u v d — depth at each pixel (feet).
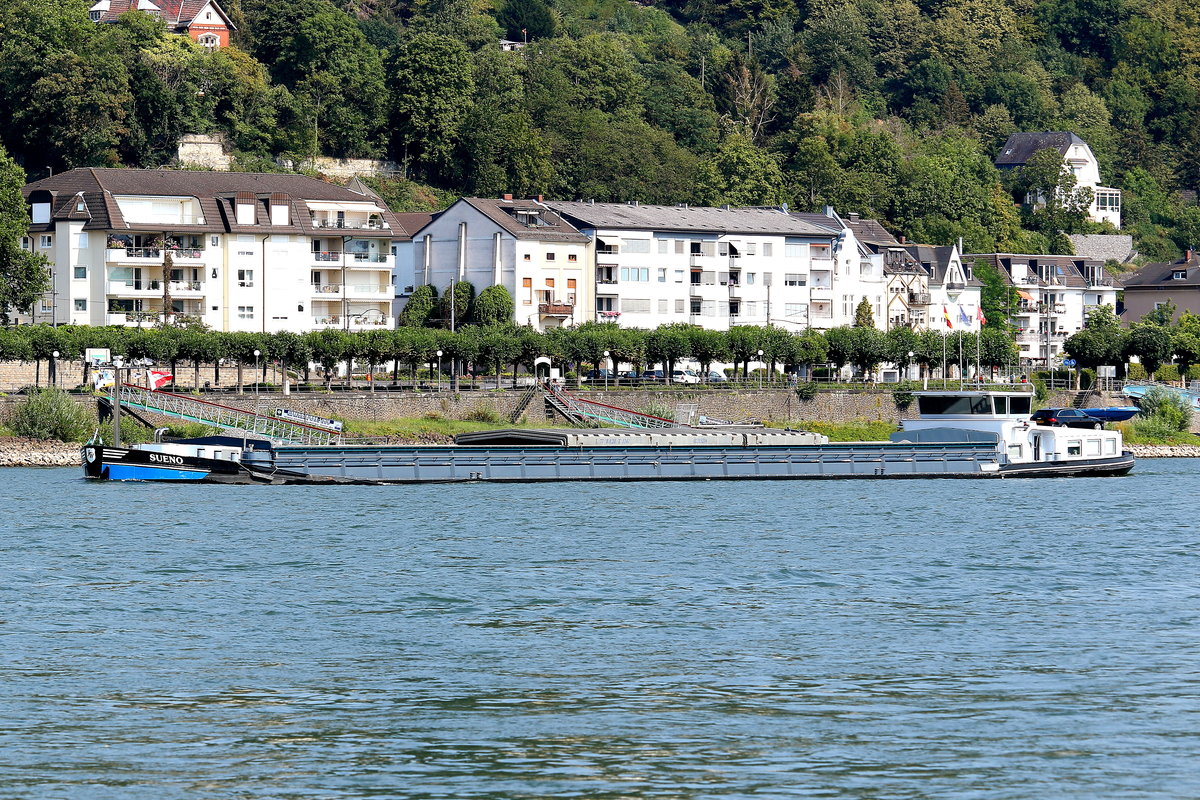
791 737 409.69
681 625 554.46
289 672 479.82
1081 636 534.37
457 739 408.67
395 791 367.45
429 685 464.24
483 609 583.99
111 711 434.30
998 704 440.04
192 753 396.16
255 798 363.15
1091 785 368.89
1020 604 600.39
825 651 510.17
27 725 419.95
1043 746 399.65
